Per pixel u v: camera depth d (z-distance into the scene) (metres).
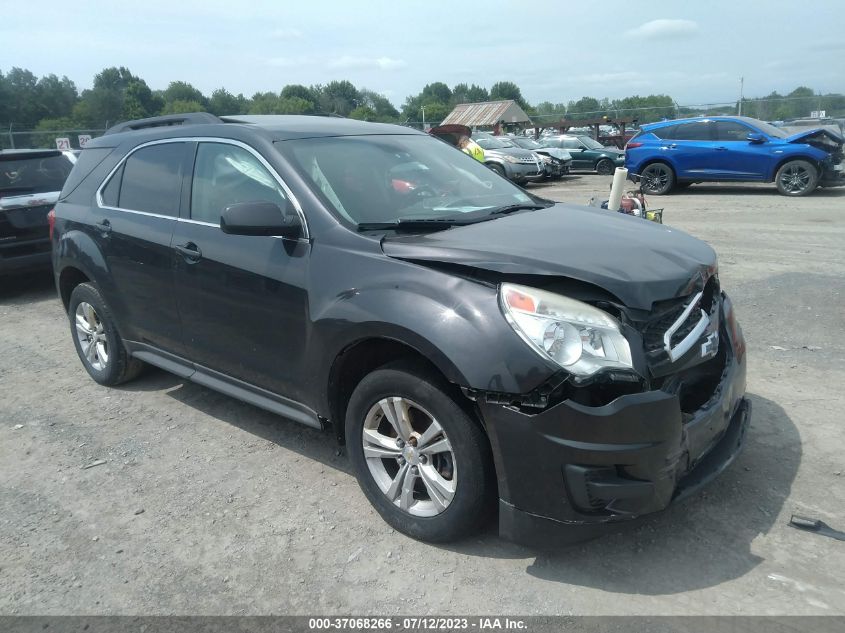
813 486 3.38
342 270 3.15
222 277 3.70
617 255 2.99
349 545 3.12
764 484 3.42
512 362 2.57
